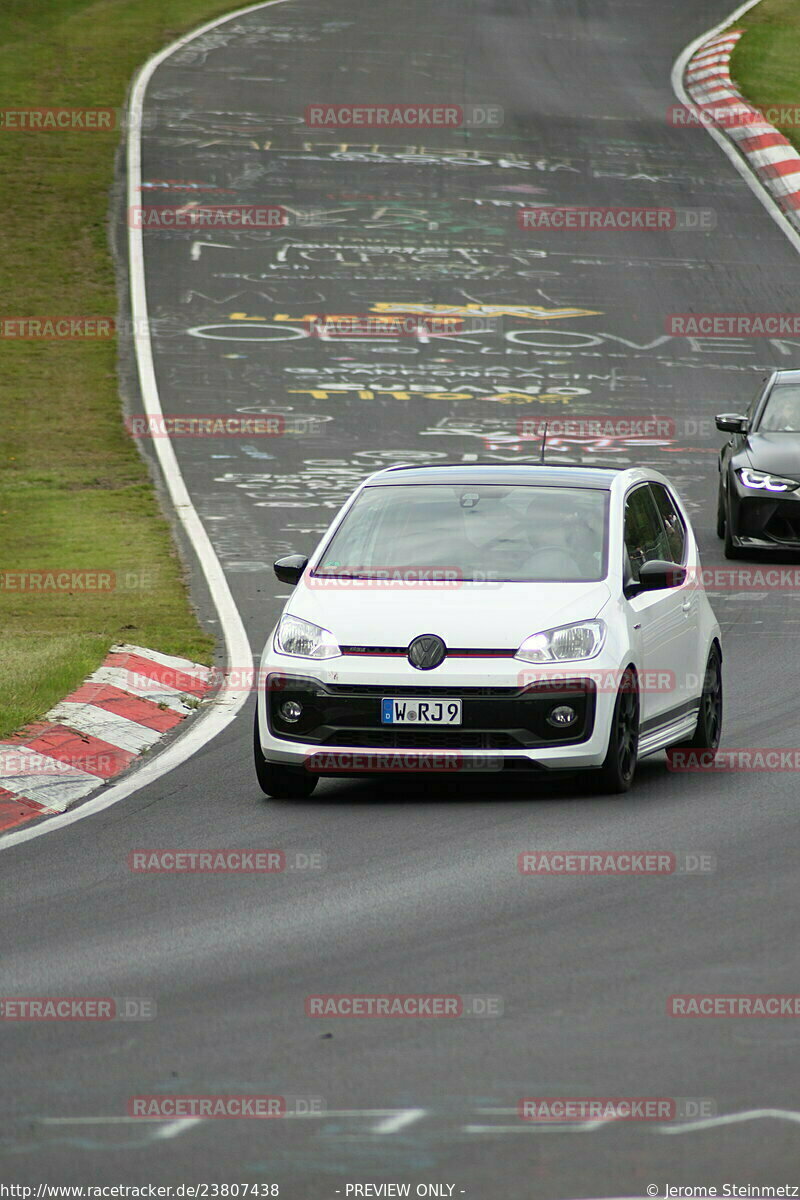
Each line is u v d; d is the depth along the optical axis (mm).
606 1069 19312
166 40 192750
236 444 89250
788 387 69938
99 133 159000
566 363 108062
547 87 179125
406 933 24859
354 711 33594
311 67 183875
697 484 81375
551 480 38188
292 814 33188
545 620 33969
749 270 128750
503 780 34656
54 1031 20938
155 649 49188
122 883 28188
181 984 22719
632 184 149375
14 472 83250
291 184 146750
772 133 162375
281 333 113062
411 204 142750
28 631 51844
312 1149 17328
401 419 95500
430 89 176750
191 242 132125
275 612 55250
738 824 31266
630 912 25672
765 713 42438
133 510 74812
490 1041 20266
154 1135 17750
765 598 57969
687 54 194000
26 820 33312
